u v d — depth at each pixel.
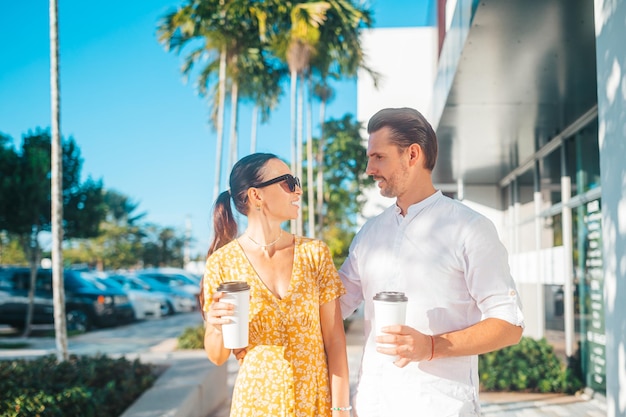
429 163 2.53
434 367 2.38
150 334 15.28
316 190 24.02
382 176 2.52
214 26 16.95
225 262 2.56
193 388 5.80
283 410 2.40
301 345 2.48
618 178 3.29
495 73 5.65
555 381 7.48
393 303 2.19
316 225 24.14
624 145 3.19
